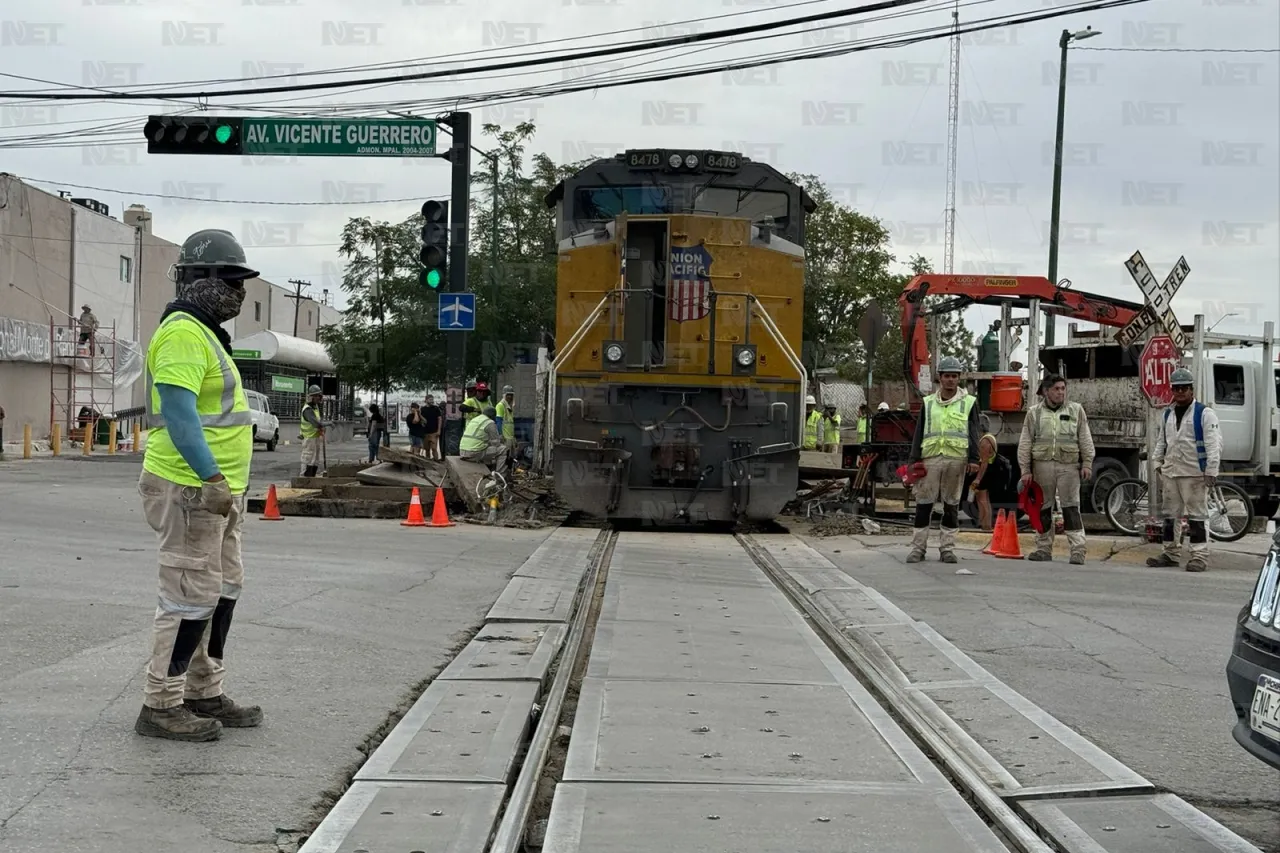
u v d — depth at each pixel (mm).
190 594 5793
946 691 7309
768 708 6836
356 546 13703
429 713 6484
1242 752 6250
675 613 9828
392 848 4531
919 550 13477
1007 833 4949
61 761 5418
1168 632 9484
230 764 5504
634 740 6137
